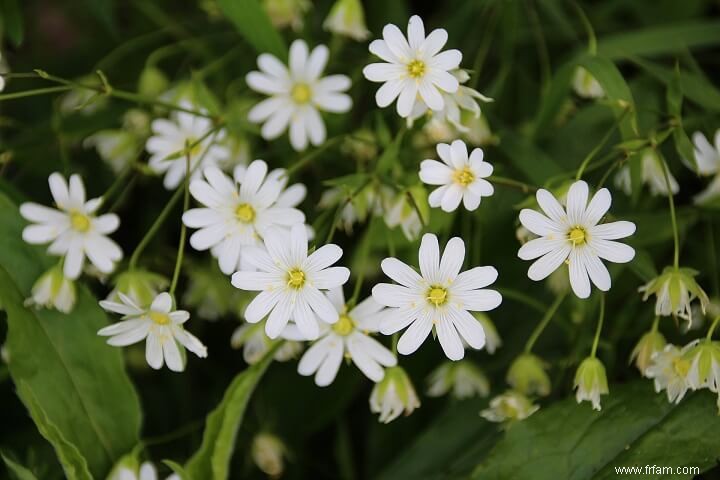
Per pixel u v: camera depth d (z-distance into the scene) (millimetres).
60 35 410
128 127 340
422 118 309
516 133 328
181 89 328
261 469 337
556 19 349
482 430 318
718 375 277
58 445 288
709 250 322
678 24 345
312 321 273
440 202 275
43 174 354
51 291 296
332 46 348
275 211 289
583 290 271
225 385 347
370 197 300
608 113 327
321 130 328
